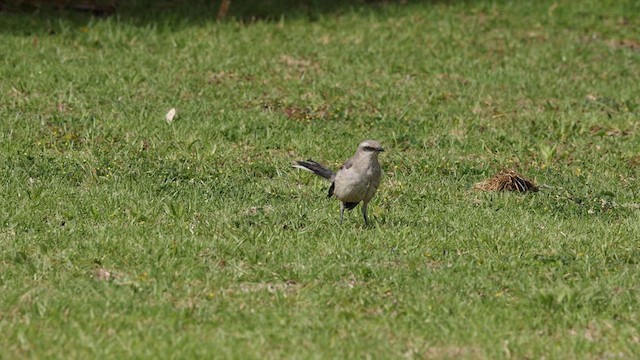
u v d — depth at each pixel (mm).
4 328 9805
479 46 23969
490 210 14352
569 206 14758
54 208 13484
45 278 11086
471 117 19406
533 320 10375
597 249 12648
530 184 15844
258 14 25234
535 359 9602
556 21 26047
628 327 10281
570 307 10711
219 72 21219
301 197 14789
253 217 13477
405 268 11781
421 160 16781
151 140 16984
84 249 11930
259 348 9570
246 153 16812
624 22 26438
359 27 24688
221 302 10609
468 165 16719
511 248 12609
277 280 11352
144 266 11516
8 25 23141
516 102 20516
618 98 21078
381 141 17781
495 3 26719
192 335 9805
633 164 17312
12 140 16594
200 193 14531
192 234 12633
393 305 10656
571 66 23109
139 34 23125
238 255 11992
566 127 18906
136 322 10039
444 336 9977
